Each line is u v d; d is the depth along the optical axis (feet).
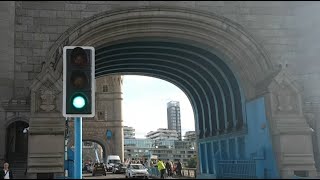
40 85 66.39
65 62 31.81
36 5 75.72
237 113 83.61
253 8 78.18
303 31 77.51
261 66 74.74
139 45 83.92
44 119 65.41
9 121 73.56
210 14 75.25
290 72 70.85
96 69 101.19
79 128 39.14
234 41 75.56
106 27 73.67
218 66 86.07
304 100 78.02
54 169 63.77
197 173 112.37
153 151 460.14
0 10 74.74
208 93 102.83
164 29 75.36
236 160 73.77
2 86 73.41
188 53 88.02
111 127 315.17
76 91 31.32
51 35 75.51
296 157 66.44
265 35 78.07
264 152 67.00
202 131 111.96
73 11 75.97
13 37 74.74
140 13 74.18
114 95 319.47
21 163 74.95
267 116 68.03
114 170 193.88
